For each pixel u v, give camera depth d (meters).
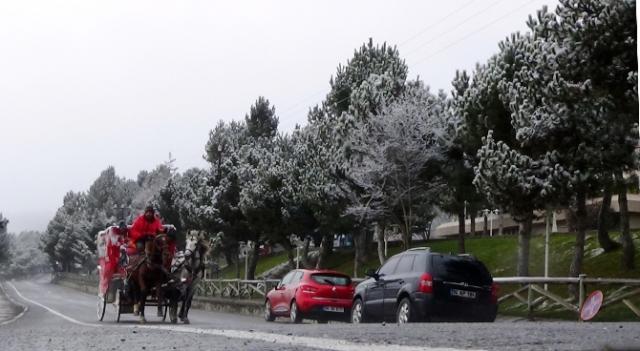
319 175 35.50
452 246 40.16
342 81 39.84
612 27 16.98
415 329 9.64
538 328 9.41
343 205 34.69
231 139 56.91
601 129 19.53
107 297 20.36
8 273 187.12
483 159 21.52
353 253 51.19
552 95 19.02
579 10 17.89
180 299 18.09
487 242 38.81
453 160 28.98
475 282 16.30
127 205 109.75
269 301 26.02
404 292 16.42
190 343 7.70
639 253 27.19
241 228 48.31
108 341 8.52
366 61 39.38
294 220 40.72
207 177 51.75
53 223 135.75
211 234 49.78
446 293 15.98
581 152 19.94
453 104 29.28
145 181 104.62
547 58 19.52
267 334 8.96
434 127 30.03
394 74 37.34
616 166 20.05
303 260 43.81
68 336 9.78
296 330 10.05
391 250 45.78
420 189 31.22
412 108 30.23
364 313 18.31
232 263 72.19
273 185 41.81
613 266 26.33
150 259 17.39
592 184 20.50
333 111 40.38
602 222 28.34
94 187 132.75
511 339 7.09
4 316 30.94
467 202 30.16
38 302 55.31
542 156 21.17
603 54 17.58
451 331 8.82
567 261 29.30
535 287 19.86
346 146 32.66
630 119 18.89
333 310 23.22
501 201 21.56
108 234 20.36
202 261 18.19
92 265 113.50
